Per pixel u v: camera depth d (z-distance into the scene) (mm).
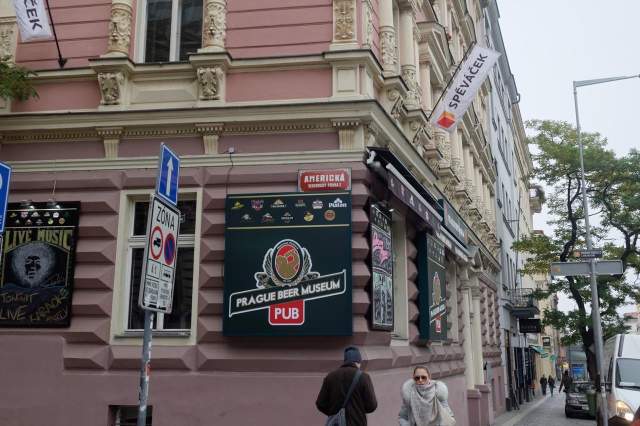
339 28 9859
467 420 17219
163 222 6070
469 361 18438
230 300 9008
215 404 8867
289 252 9062
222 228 9438
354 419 6340
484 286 23578
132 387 9141
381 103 10773
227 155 9711
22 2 10016
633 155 24359
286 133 9703
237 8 10289
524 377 37344
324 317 8797
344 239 9023
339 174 9312
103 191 9977
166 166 6223
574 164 24703
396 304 11547
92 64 10117
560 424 22250
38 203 9953
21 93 10320
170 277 6188
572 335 25469
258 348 8969
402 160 11672
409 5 12852
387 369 10102
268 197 9312
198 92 9945
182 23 10820
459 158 19172
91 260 9695
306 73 9820
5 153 10406
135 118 9945
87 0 10828
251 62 9867
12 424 9273
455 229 16562
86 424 9125
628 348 13602
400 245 11750
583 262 14977
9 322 9602
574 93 21016
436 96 16500
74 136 10250
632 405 11859
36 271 9711
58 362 9375
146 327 5660
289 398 8711
